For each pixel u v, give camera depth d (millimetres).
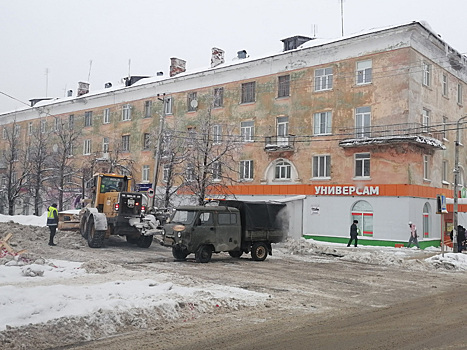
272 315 8883
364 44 29312
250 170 34500
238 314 8867
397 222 26969
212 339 7137
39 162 41281
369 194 28062
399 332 7766
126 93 44281
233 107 35875
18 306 7844
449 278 15258
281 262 18109
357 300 10758
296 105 32312
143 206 23234
